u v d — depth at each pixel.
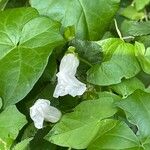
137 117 0.45
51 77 0.48
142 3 0.55
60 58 0.49
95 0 0.50
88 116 0.45
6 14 0.49
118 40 0.50
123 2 0.57
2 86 0.45
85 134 0.44
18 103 0.47
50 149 0.47
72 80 0.45
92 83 0.49
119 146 0.44
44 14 0.50
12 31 0.47
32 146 0.47
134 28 0.53
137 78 0.50
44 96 0.48
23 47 0.47
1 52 0.47
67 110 0.48
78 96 0.49
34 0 0.50
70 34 0.49
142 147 0.44
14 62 0.46
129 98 0.45
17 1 0.54
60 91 0.44
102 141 0.45
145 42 0.53
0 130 0.44
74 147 0.44
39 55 0.46
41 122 0.44
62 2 0.50
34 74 0.45
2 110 0.45
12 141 0.44
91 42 0.49
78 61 0.47
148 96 0.46
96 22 0.50
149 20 0.56
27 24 0.47
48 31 0.47
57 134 0.44
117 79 0.49
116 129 0.45
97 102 0.46
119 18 0.55
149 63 0.50
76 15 0.50
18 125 0.44
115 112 0.45
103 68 0.49
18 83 0.45
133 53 0.50
